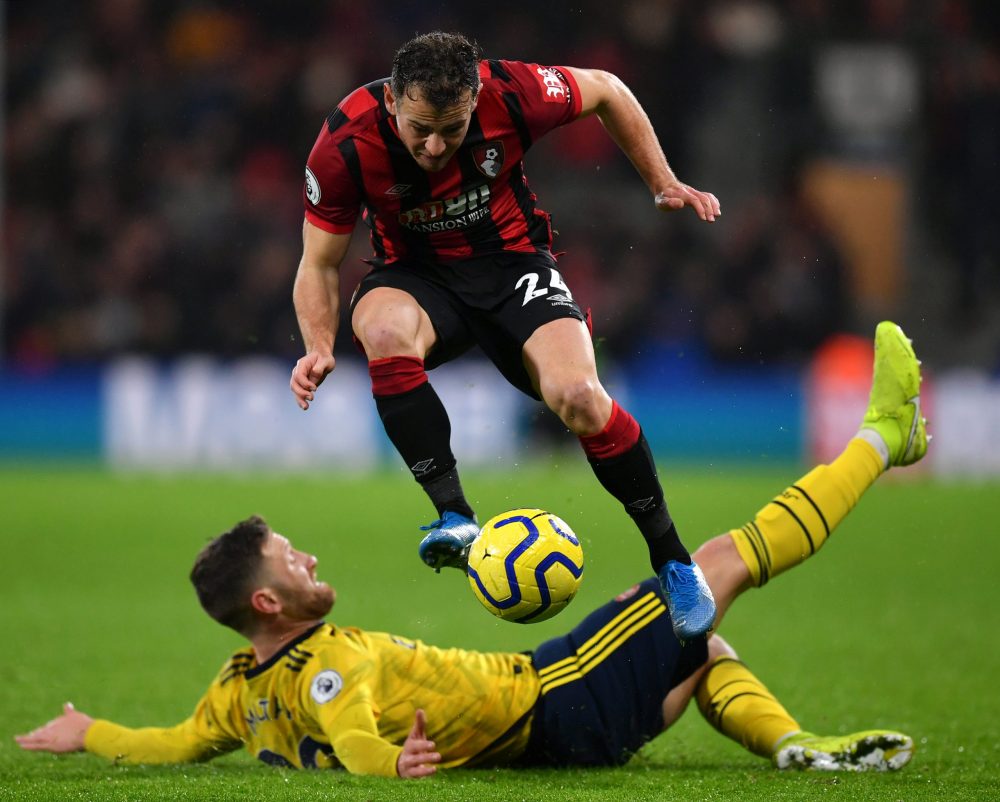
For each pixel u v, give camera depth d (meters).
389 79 14.17
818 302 61.94
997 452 56.91
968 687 20.80
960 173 68.81
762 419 57.75
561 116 14.48
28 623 26.92
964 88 69.31
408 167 13.95
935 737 17.05
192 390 57.41
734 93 68.94
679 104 68.69
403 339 13.95
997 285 68.19
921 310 67.44
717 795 13.21
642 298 62.72
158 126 68.25
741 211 66.06
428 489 13.88
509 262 14.59
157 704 19.67
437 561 13.66
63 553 36.72
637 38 68.81
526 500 44.31
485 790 13.23
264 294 63.03
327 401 57.53
